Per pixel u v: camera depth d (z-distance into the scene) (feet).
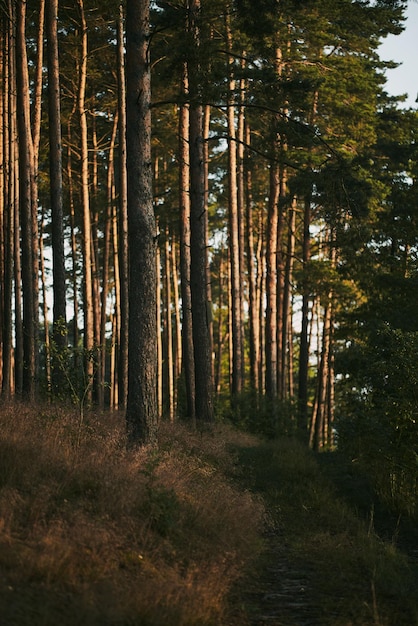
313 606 25.82
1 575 21.90
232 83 100.58
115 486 31.32
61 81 114.01
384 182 111.55
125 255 89.30
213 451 57.67
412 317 84.28
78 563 23.93
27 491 29.55
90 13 100.22
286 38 103.96
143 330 46.55
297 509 44.42
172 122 122.31
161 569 26.05
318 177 59.21
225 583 26.22
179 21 56.65
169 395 152.15
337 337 96.32
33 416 45.80
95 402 88.53
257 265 178.29
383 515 44.93
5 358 81.00
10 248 81.92
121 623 20.43
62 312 71.10
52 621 19.53
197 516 32.55
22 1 75.05
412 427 47.32
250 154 123.03
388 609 25.66
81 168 104.68
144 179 47.39
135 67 47.78
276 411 109.81
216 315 231.71
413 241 90.53
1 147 92.53
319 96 117.08
